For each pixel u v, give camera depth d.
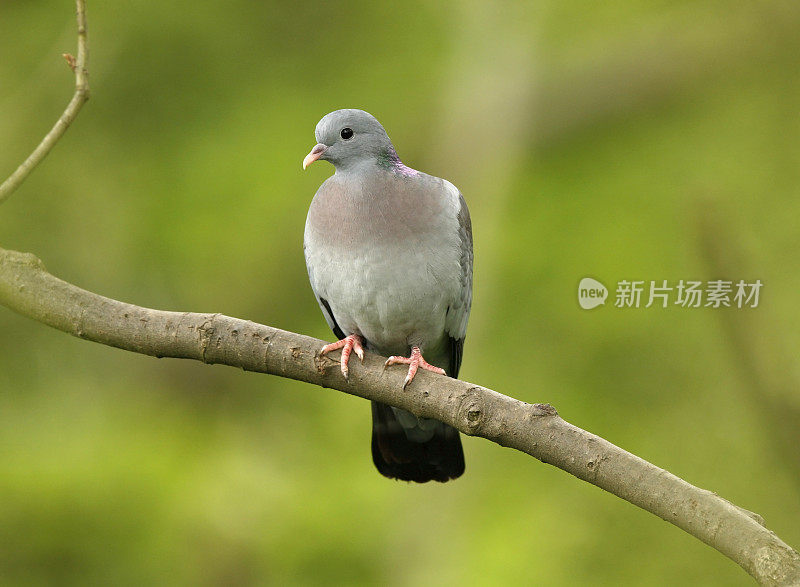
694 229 10.84
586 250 12.38
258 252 12.47
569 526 10.76
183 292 12.59
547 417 5.12
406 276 6.76
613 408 11.50
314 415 11.77
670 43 13.89
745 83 13.73
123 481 10.31
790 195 12.46
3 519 9.88
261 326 5.59
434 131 13.47
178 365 12.41
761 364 10.09
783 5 13.65
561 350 11.82
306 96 13.70
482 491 11.08
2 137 12.77
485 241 12.41
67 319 5.52
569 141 13.59
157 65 13.52
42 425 11.40
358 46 14.31
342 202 6.84
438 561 10.49
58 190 12.73
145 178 12.96
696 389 11.55
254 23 14.05
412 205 6.78
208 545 10.03
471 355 11.79
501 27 13.73
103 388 12.20
